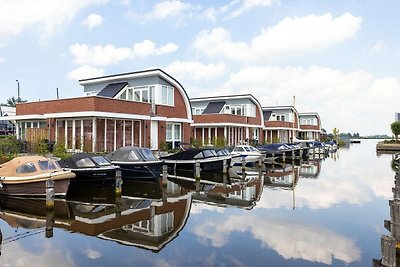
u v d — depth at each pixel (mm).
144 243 7969
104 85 27125
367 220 10227
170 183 17281
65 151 18969
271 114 50375
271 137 47562
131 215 10531
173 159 20984
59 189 12336
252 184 17375
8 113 38500
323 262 6961
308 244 8016
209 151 20938
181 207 11758
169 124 26531
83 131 20406
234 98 39312
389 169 25141
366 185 17234
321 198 13609
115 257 7109
